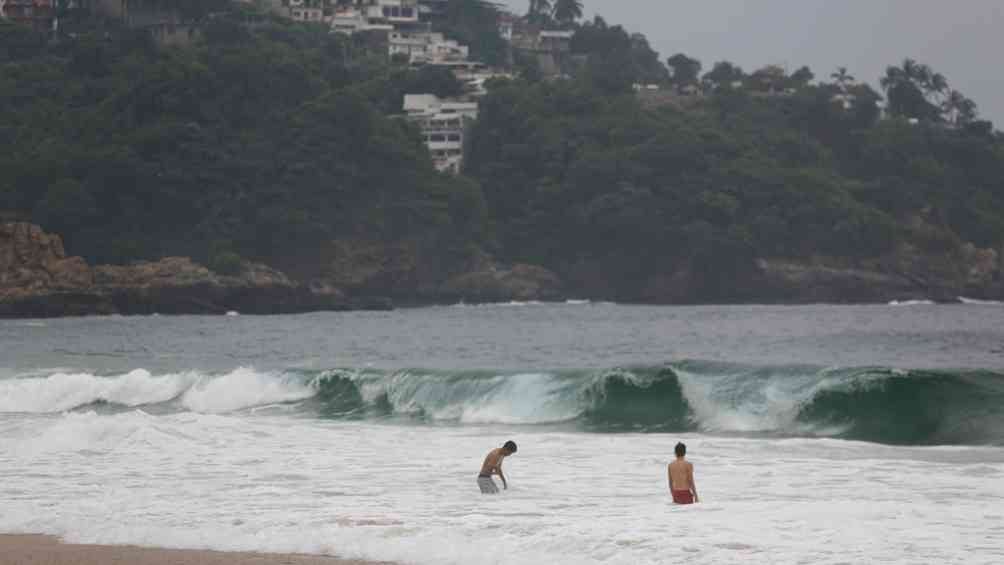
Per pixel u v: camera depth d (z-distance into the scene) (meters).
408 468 100.38
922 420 127.38
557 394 142.25
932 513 74.88
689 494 80.94
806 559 62.91
